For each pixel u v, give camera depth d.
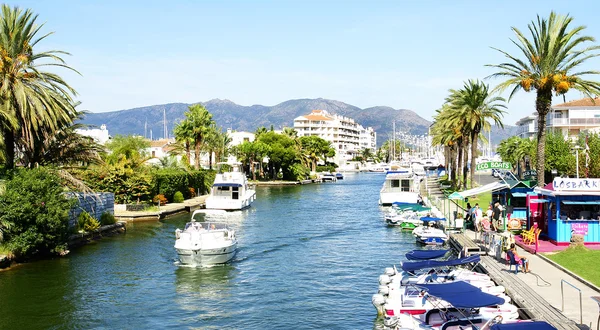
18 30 36.22
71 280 29.41
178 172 73.12
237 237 44.41
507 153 114.19
